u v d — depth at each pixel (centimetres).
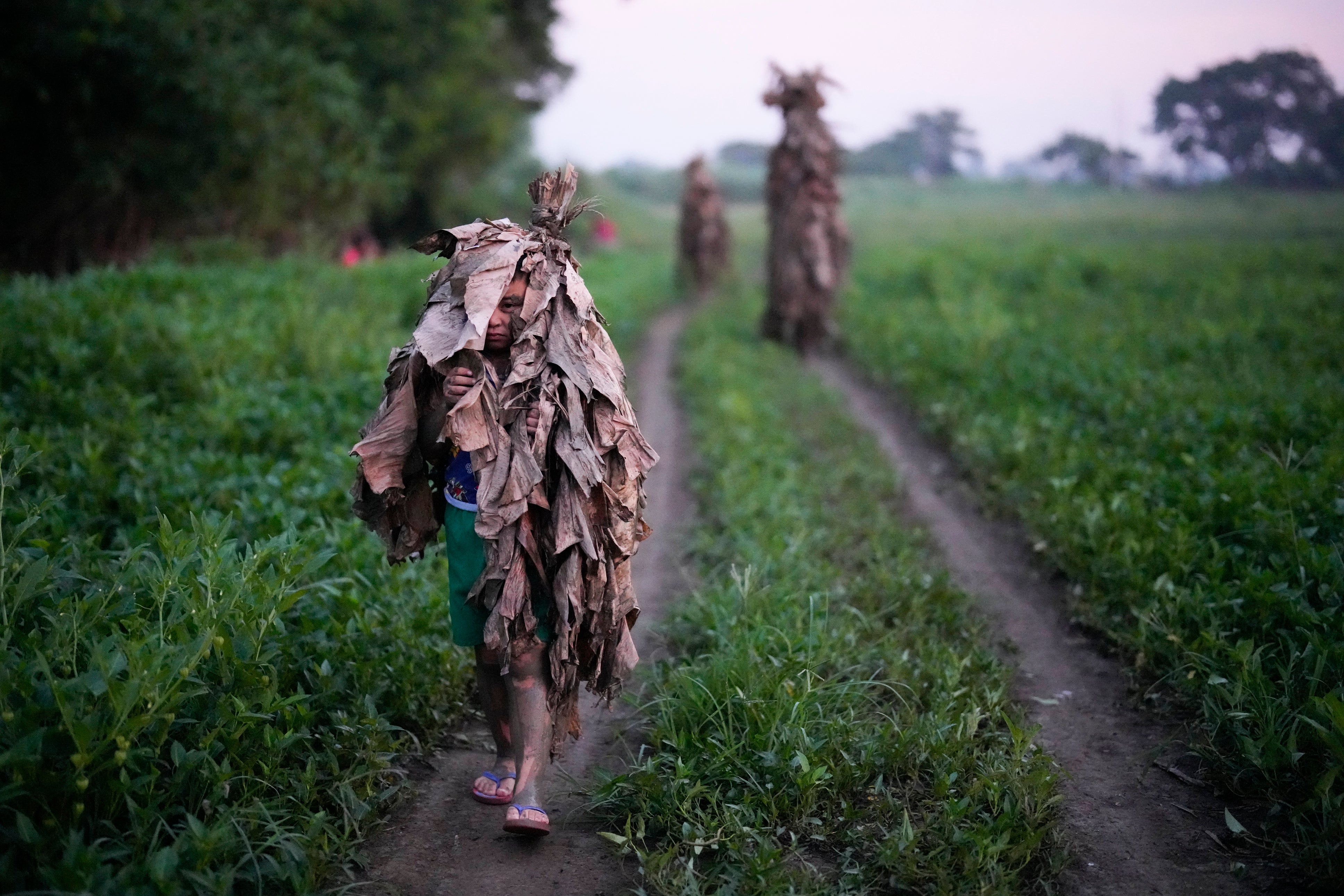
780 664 387
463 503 315
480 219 323
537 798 309
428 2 2467
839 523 631
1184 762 358
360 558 458
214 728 302
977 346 1142
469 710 402
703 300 2223
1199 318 1233
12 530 381
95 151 1398
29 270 1464
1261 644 398
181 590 322
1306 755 327
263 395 717
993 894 275
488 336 313
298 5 1877
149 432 602
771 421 935
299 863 281
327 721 346
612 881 301
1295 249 1988
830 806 325
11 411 586
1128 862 304
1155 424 715
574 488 308
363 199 1923
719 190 2309
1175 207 4609
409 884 298
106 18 1330
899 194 7181
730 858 300
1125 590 471
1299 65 4981
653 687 419
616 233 4256
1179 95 5328
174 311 873
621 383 323
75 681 270
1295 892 284
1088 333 1157
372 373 793
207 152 1509
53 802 266
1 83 1309
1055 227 3491
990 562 579
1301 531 465
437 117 2489
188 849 264
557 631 308
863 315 1582
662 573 580
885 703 394
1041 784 318
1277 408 680
